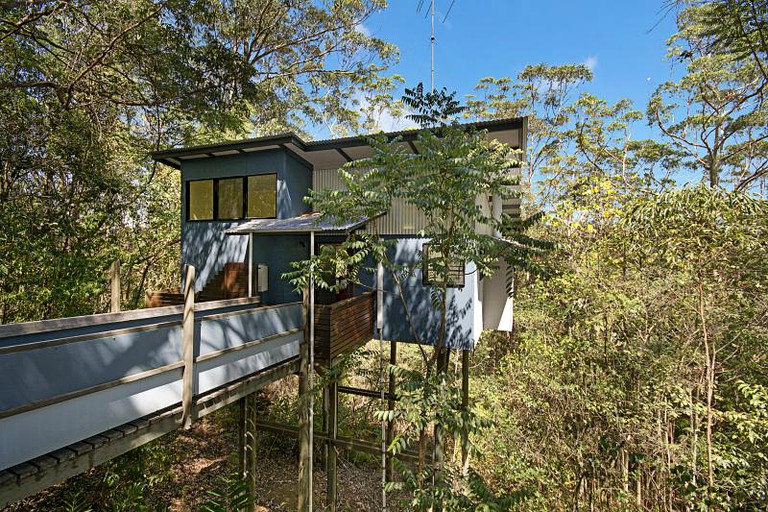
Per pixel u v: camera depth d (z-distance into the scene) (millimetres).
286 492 9562
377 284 7566
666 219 5594
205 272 9359
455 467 7539
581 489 6559
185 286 4125
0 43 7465
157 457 8148
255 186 8914
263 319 5562
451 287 7402
